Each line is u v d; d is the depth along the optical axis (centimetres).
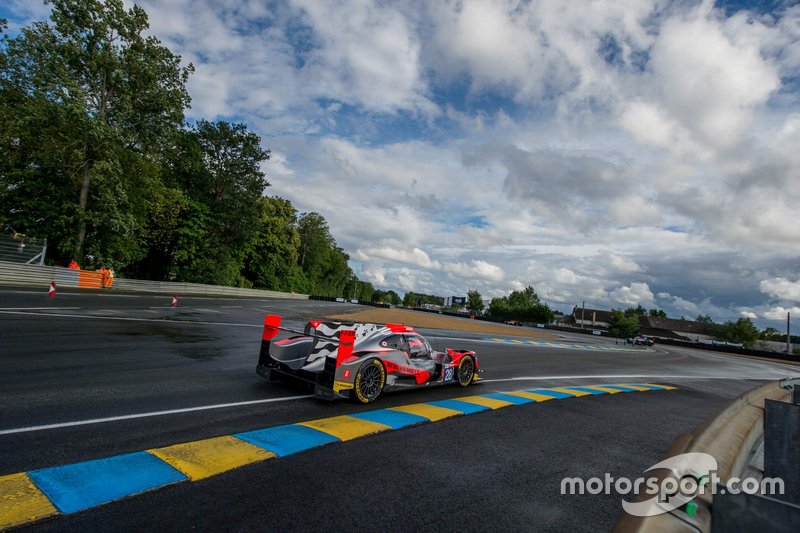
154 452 377
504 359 1509
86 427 425
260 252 5625
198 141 4141
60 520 258
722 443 454
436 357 814
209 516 282
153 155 2886
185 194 4053
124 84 2589
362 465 398
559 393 905
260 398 608
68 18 2395
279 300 4675
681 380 1503
